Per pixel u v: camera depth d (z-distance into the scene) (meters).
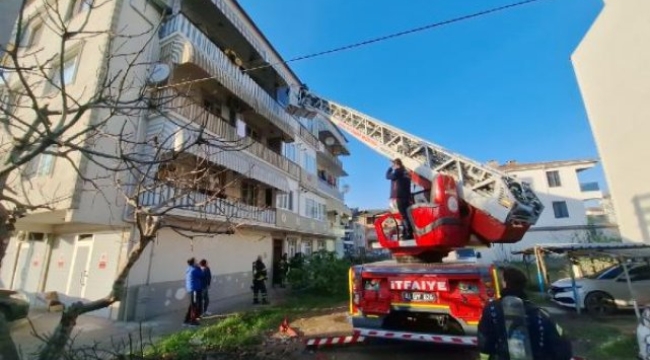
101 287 9.93
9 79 12.09
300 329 7.66
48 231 11.92
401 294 6.08
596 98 11.98
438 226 6.44
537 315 2.59
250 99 14.87
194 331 7.12
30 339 6.95
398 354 5.96
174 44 11.45
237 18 15.27
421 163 8.00
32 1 14.13
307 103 11.30
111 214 9.09
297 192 20.62
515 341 2.50
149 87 3.36
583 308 9.39
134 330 8.08
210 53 13.02
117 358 4.69
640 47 9.92
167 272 10.94
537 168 31.67
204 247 12.80
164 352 5.42
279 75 18.77
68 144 2.62
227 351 5.70
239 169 13.27
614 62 11.02
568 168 30.91
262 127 18.22
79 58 10.63
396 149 8.72
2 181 2.95
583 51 12.72
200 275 9.13
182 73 12.27
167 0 12.40
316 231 22.77
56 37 12.23
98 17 10.66
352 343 6.31
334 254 15.24
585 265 12.89
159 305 10.39
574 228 29.06
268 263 17.61
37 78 11.79
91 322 9.00
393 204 7.30
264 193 17.47
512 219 6.46
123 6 10.66
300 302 11.74
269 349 6.02
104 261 10.17
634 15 10.09
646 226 9.84
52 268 11.62
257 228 16.22
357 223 54.53
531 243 30.11
